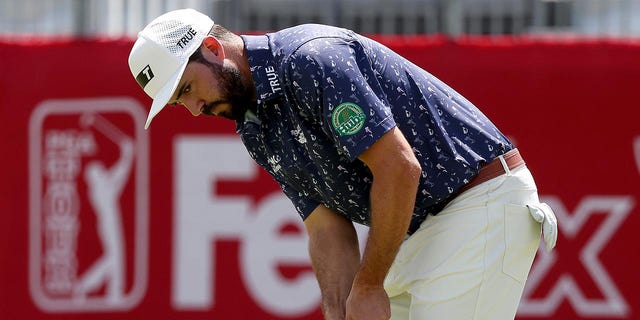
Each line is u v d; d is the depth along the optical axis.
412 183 11.55
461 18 22.69
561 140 21.84
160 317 22.62
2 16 23.97
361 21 23.05
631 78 21.77
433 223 12.66
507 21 22.94
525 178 12.71
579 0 22.75
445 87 12.62
